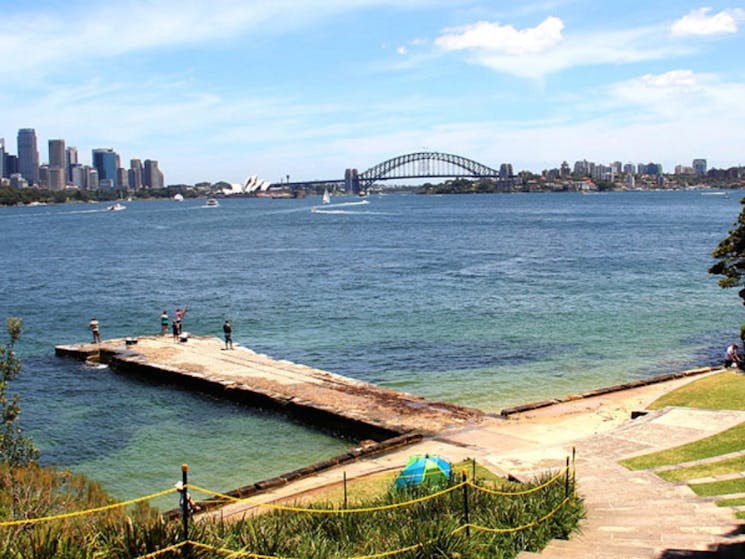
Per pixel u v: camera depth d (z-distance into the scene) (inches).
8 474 547.8
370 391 1315.2
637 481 714.2
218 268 3619.6
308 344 1855.3
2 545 385.4
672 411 994.7
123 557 399.9
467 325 2033.7
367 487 791.7
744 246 639.8
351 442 1111.6
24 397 1405.0
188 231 6643.7
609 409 1156.5
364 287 2819.9
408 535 499.8
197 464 1026.1
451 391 1385.3
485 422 1103.6
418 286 2807.6
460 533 508.7
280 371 1489.9
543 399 1316.4
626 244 4549.7
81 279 3331.7
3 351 861.8
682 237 5049.2
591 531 568.7
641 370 1531.7
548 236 5324.8
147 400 1375.5
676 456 792.3
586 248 4328.3
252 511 713.6
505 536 529.3
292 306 2437.3
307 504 655.1
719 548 494.3
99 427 1209.4
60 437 1158.3
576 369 1545.3
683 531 550.9
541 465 807.1
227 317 2278.5
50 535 393.4
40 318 2362.2
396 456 945.5
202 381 1422.2
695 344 1772.9
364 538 516.7
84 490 580.4
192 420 1242.6
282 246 4847.4
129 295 2802.7
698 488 678.5
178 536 420.5
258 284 2999.5
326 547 467.8
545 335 1886.1
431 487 642.8
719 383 1164.5
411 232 5999.0
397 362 1635.1
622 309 2249.0
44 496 527.5
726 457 772.6
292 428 1186.0
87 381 1528.1
